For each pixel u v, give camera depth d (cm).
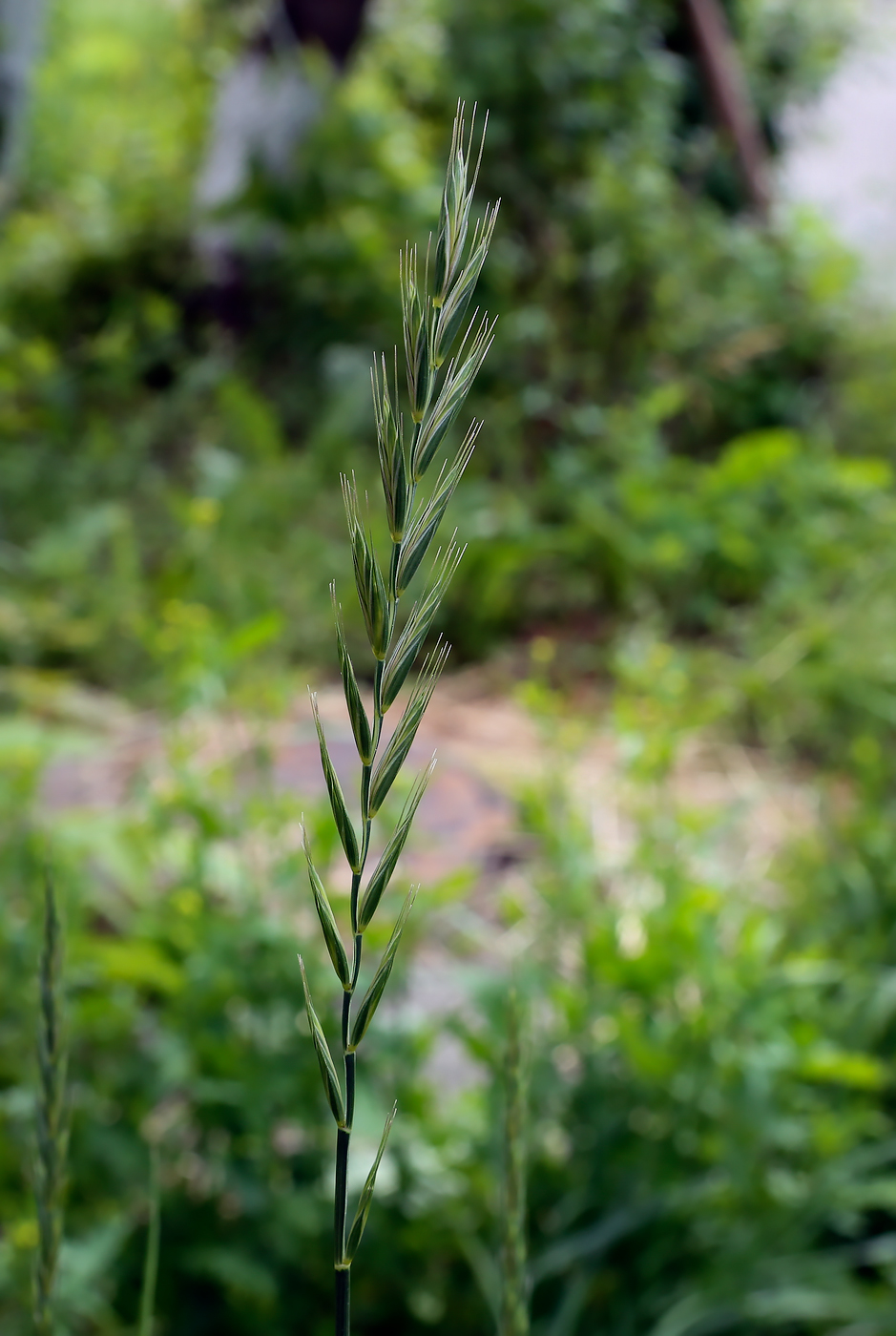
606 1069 162
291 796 166
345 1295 42
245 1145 154
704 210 602
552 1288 158
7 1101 151
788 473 463
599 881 197
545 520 473
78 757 285
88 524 418
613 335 557
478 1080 195
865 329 595
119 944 174
